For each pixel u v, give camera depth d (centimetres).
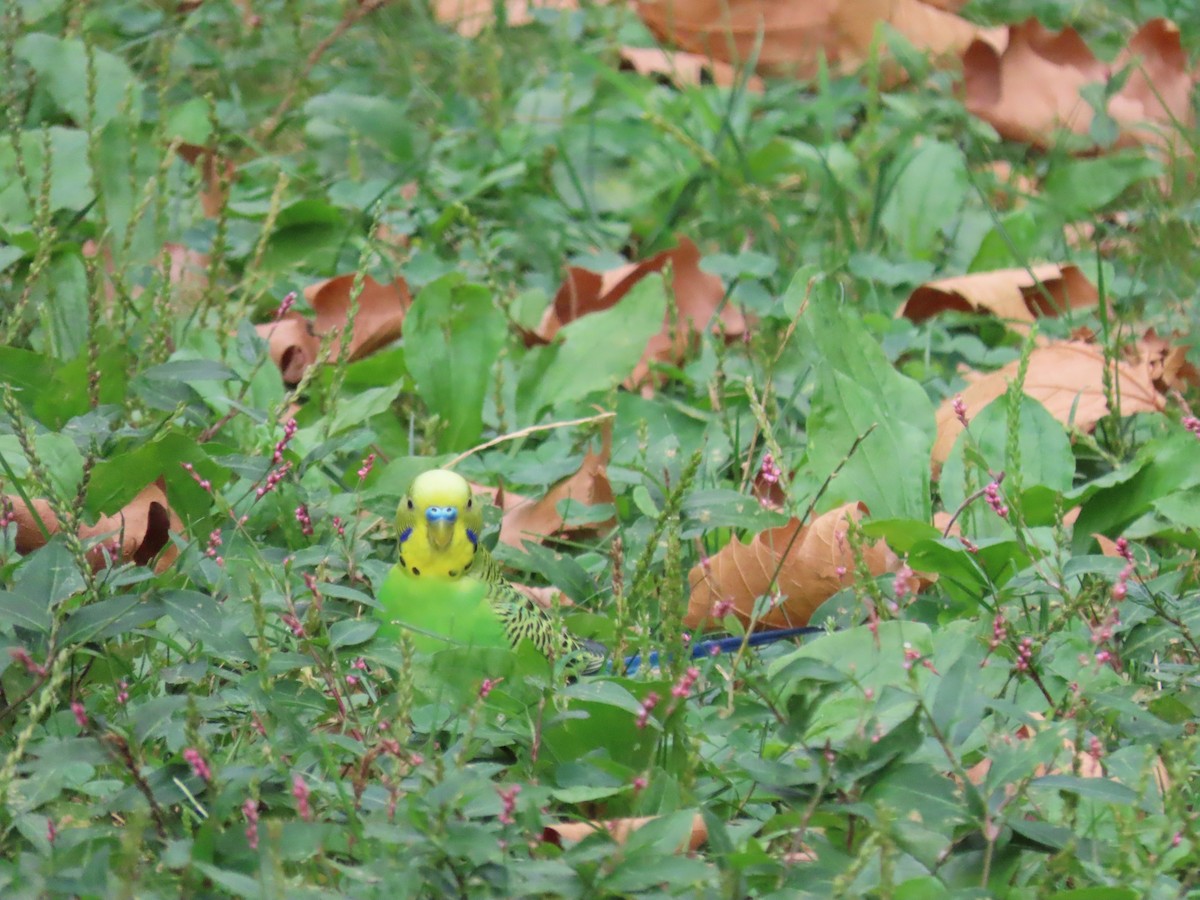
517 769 472
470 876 379
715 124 1134
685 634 569
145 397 622
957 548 573
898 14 1252
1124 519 661
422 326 761
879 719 457
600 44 1273
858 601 525
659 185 1092
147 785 418
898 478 677
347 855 423
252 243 916
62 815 423
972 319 916
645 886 382
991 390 786
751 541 664
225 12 1248
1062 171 1080
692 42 1278
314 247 935
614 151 1110
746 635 489
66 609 469
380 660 498
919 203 1038
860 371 705
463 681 495
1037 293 957
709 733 484
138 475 603
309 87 1154
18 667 462
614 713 480
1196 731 497
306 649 502
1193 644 523
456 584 552
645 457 617
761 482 734
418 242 1006
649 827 397
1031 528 625
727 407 766
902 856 407
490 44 1189
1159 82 1225
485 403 816
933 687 470
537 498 698
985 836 405
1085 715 471
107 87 962
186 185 928
